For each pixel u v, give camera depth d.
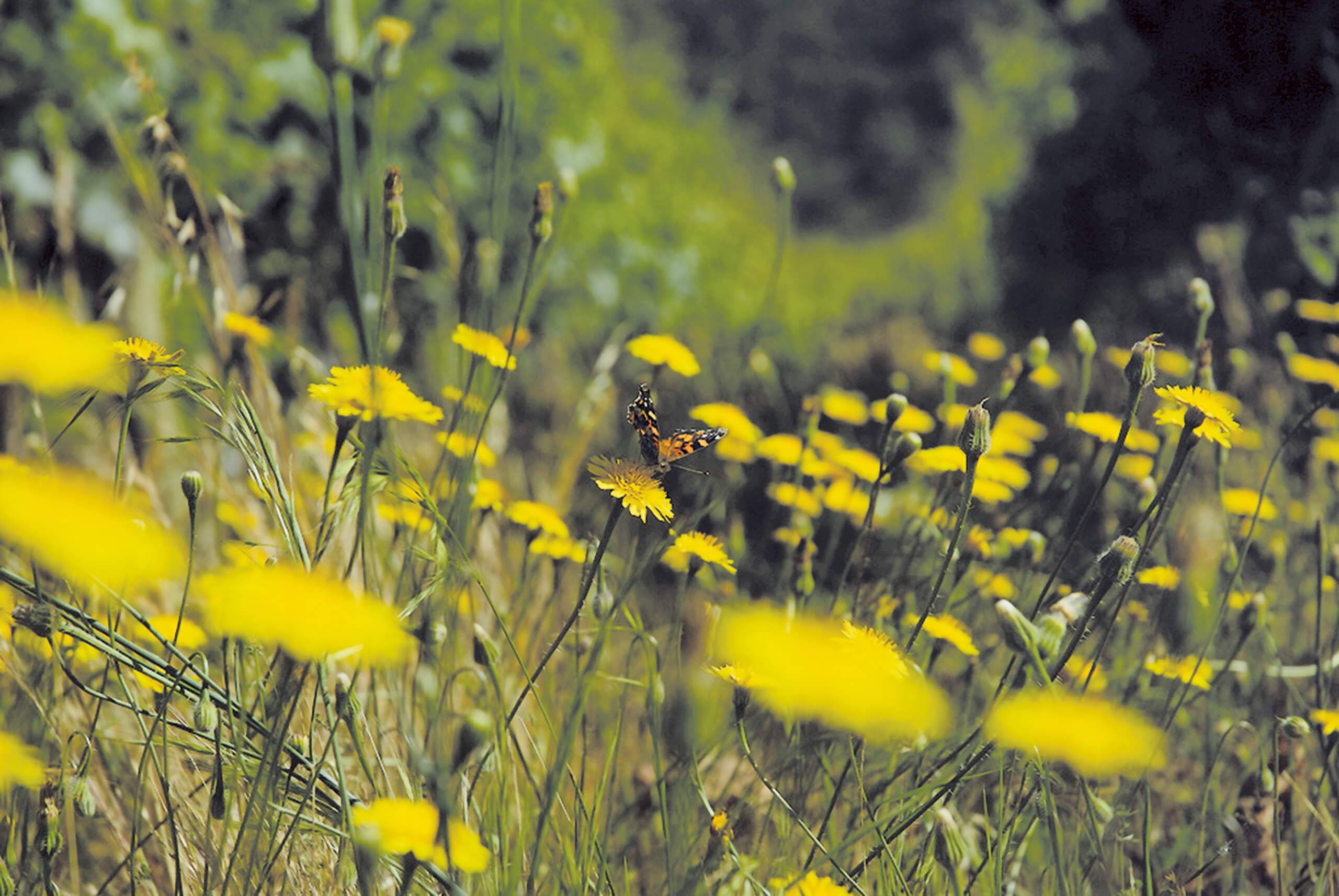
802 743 1.34
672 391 3.87
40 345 0.69
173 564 0.66
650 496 1.10
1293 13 5.36
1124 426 1.18
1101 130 6.40
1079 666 1.53
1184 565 2.06
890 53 17.62
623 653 1.84
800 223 16.62
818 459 2.27
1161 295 6.05
